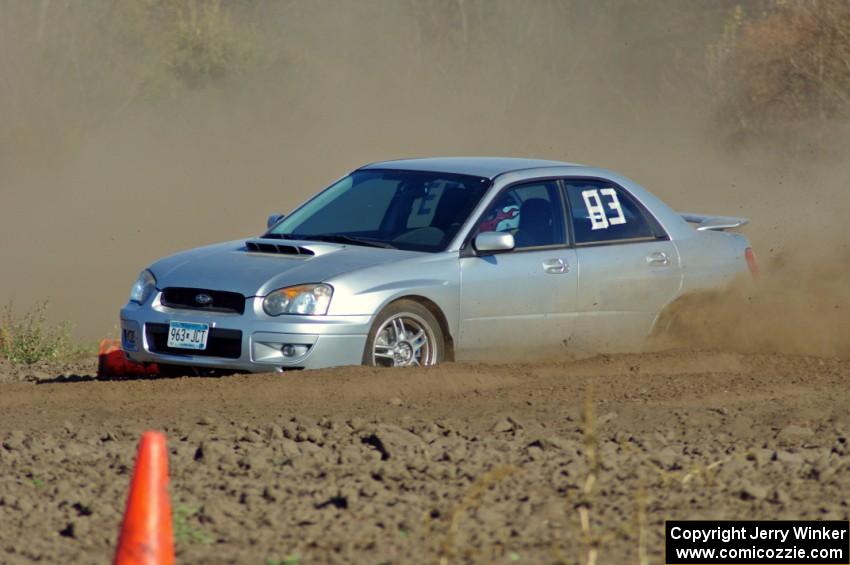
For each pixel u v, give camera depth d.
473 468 27.67
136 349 37.78
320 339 35.88
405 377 35.62
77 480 26.92
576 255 40.91
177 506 24.28
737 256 45.16
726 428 31.94
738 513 24.52
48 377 44.88
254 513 24.39
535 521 23.73
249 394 34.38
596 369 39.12
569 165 42.75
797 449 29.62
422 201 40.38
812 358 42.28
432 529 23.17
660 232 43.31
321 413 32.94
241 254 38.94
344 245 39.28
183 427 31.58
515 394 35.38
